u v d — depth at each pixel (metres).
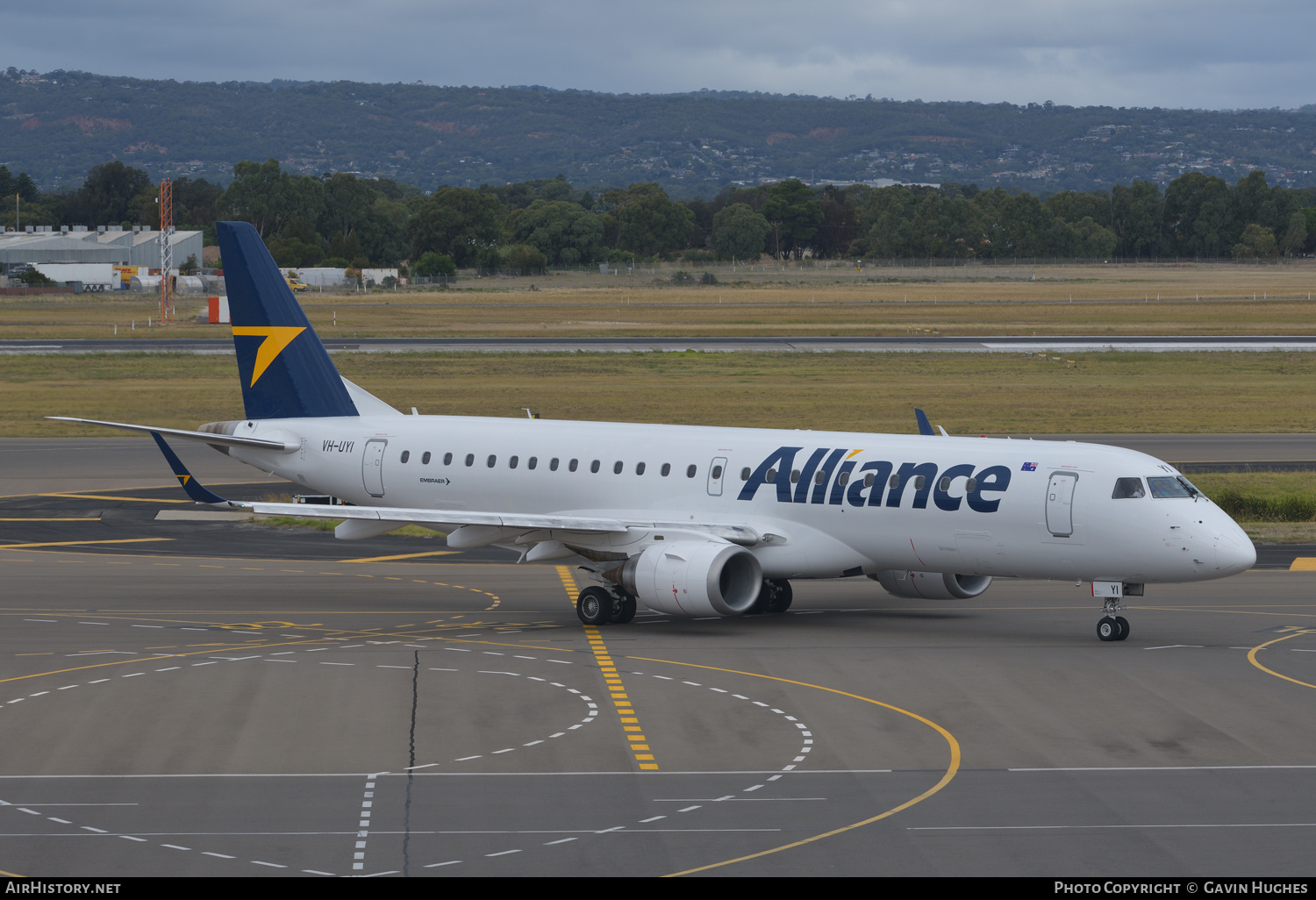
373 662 112.38
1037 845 68.06
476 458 151.25
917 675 108.06
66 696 99.56
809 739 88.50
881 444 133.50
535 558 138.25
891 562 131.00
